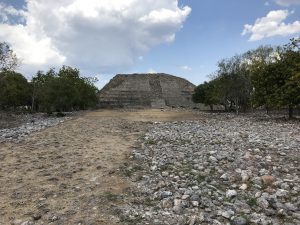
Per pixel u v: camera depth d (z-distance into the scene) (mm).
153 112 67938
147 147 20297
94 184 12492
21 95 75125
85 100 74875
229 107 75438
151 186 12219
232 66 61125
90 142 22547
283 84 39500
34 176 13852
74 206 10312
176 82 139000
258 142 20844
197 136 24500
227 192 11086
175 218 9320
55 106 57312
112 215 9562
